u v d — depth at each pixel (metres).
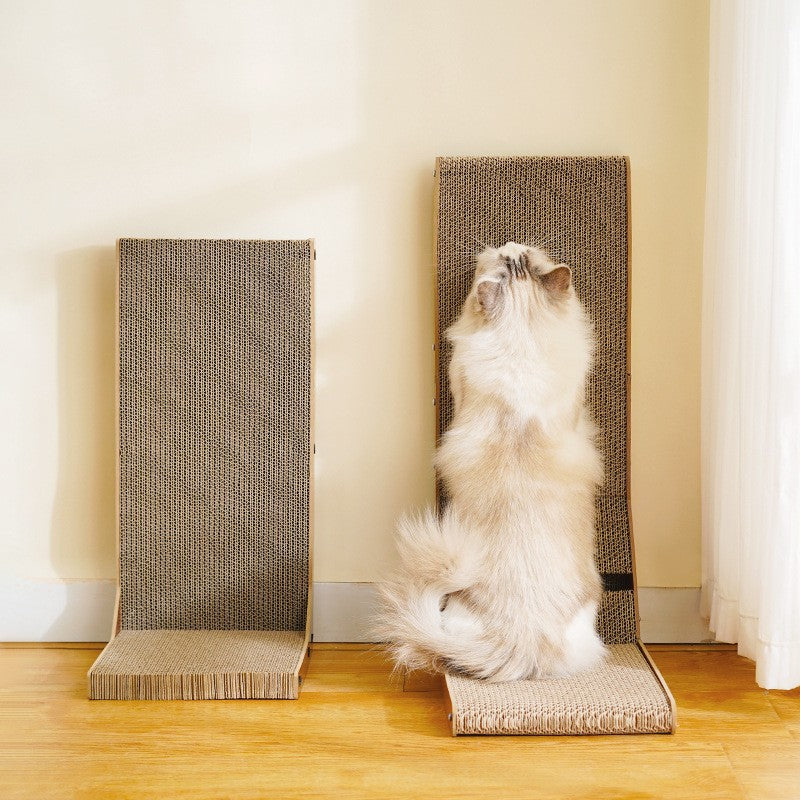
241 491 2.21
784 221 1.76
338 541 2.33
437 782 1.64
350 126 2.24
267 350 2.18
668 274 2.26
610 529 2.20
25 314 2.28
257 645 2.13
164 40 2.22
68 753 1.74
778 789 1.63
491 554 1.94
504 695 1.85
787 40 1.74
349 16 2.21
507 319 1.94
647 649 2.28
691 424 2.30
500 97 2.22
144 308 2.17
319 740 1.79
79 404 2.30
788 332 1.78
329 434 2.30
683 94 2.21
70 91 2.23
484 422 1.97
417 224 2.25
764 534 1.87
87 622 2.33
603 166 2.15
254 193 2.26
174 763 1.71
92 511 2.33
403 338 2.28
